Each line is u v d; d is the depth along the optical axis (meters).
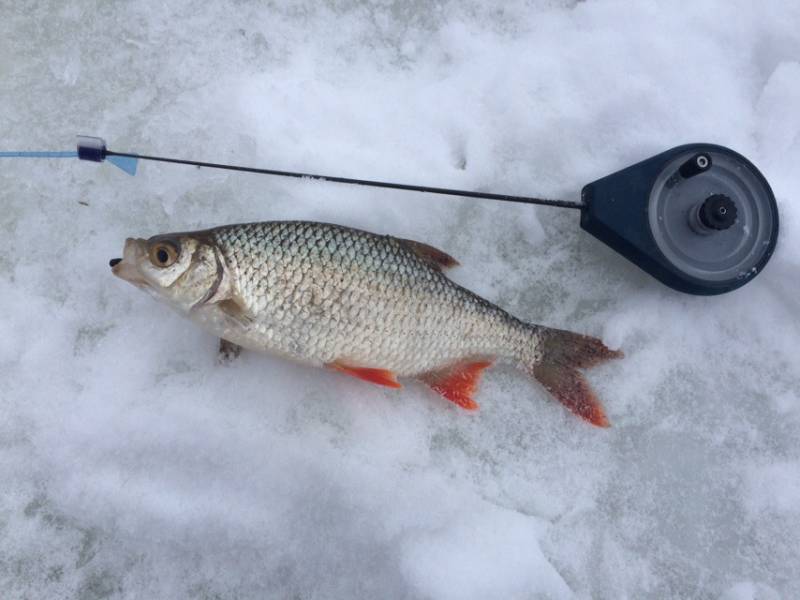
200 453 0.31
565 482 0.32
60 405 0.31
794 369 0.33
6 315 0.31
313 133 0.33
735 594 0.31
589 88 0.34
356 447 0.31
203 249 0.28
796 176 0.33
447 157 0.34
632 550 0.31
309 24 0.34
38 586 0.30
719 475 0.32
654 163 0.31
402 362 0.30
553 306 0.33
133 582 0.30
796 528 0.32
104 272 0.32
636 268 0.33
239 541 0.30
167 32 0.34
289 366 0.32
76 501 0.30
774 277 0.33
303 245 0.28
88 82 0.33
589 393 0.31
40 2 0.34
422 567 0.30
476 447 0.32
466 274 0.33
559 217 0.34
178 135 0.33
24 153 0.30
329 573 0.30
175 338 0.32
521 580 0.30
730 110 0.34
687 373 0.33
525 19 0.34
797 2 0.34
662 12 0.34
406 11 0.34
